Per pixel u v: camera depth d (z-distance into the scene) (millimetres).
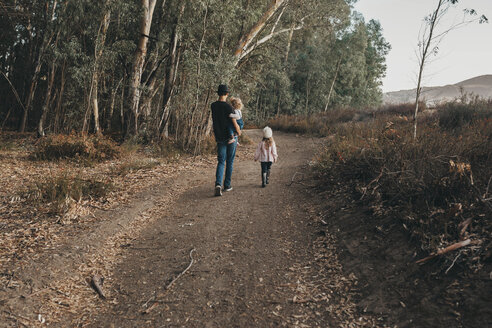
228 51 16062
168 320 2822
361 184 5195
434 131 6461
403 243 3436
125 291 3256
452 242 3098
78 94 15539
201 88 11891
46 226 4371
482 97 11273
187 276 3488
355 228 4109
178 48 14133
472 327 2303
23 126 18844
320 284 3260
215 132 6066
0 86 21734
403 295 2830
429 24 5629
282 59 35406
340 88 42438
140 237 4469
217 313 2904
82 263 3639
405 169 4480
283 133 19922
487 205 3152
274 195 6070
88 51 15602
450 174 3807
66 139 10375
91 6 13211
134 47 14609
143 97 14602
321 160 7191
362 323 2668
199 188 6719
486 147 4613
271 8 14766
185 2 12719
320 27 21719
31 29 20234
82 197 5566
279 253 3922
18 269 3244
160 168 8445
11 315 2660
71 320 2787
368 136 7578
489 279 2580
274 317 2834
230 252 3984
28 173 7754
